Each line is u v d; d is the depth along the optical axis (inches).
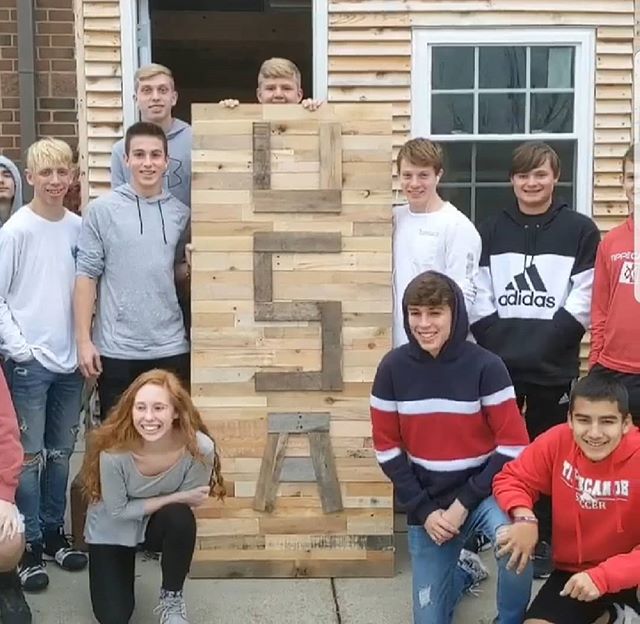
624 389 118.4
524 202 152.9
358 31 191.3
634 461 117.2
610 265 142.9
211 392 152.9
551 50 194.1
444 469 128.4
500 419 126.3
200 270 152.3
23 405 148.3
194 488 136.1
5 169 169.8
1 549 127.6
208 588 149.3
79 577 152.9
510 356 151.6
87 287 149.9
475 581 146.8
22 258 146.9
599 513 119.1
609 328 142.3
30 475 149.1
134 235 149.9
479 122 195.3
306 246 152.5
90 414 193.8
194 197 151.9
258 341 153.0
